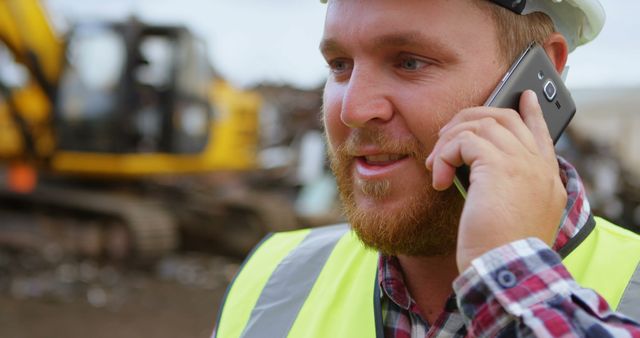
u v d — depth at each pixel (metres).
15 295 7.66
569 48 1.22
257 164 11.91
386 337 1.15
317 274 1.32
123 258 8.98
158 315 7.38
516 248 0.85
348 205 1.11
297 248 1.41
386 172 1.05
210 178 11.34
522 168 0.88
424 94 1.03
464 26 1.04
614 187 10.65
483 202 0.86
